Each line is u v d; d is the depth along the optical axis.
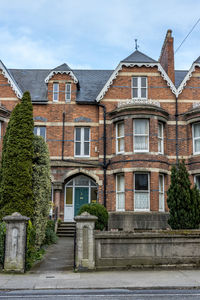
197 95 22.19
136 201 20.28
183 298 8.23
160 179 21.11
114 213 20.23
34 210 14.55
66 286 9.50
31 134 14.95
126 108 20.77
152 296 8.45
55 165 21.78
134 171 20.31
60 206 22.06
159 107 21.09
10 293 8.88
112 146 21.55
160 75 22.38
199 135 21.19
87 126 22.53
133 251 11.97
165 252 12.10
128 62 22.34
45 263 12.98
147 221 19.59
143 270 11.77
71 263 13.00
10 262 11.36
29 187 14.34
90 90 23.95
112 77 22.31
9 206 13.85
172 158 21.28
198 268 12.05
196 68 22.58
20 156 14.40
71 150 22.02
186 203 14.34
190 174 20.91
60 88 22.81
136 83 22.34
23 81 25.08
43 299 8.21
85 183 22.72
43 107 22.56
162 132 21.53
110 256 11.87
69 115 22.48
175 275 10.98
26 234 11.80
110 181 21.20
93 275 10.96
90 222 11.84
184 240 12.24
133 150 20.62
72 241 18.52
